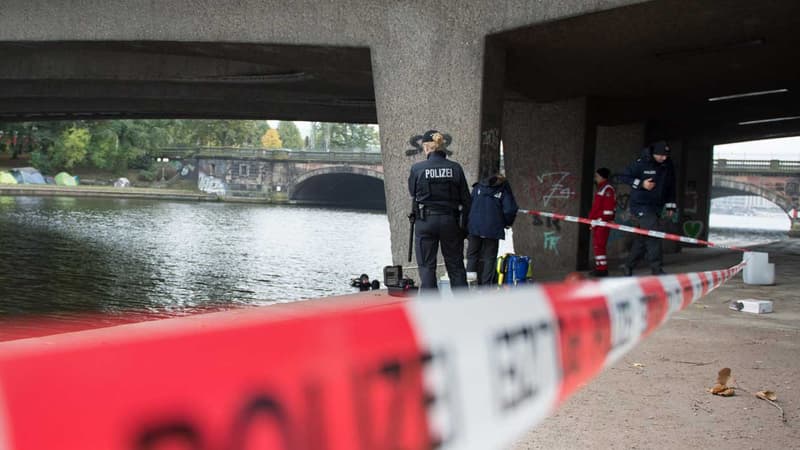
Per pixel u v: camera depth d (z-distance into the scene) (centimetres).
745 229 8769
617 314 141
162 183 10338
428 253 933
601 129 2094
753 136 2928
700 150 3134
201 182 10288
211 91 2244
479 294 94
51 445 42
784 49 1280
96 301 1984
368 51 1282
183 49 1429
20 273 2406
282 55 1382
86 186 9244
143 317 1773
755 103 2073
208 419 51
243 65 1858
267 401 55
